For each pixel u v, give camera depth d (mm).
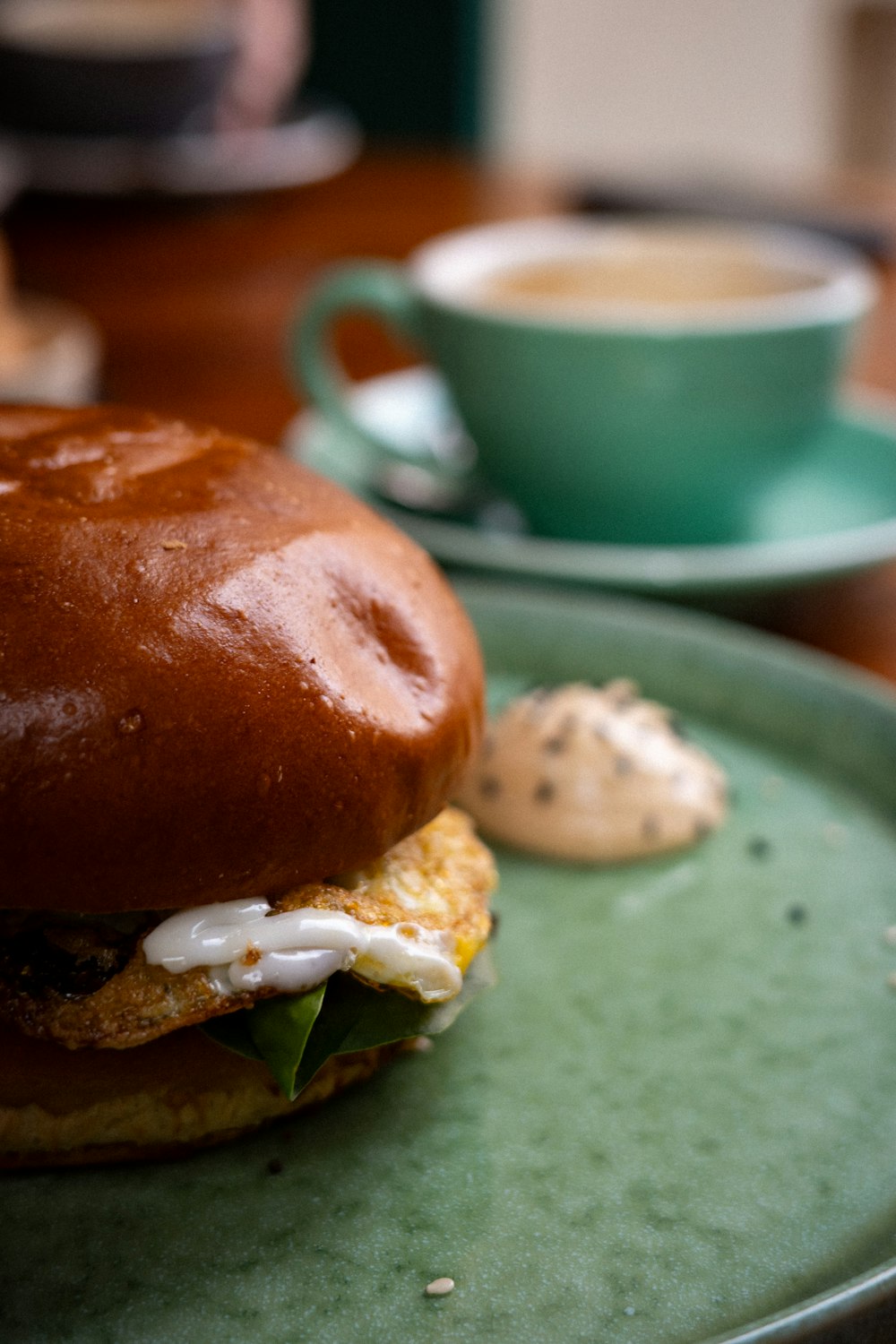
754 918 307
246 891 252
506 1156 263
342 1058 267
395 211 737
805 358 398
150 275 633
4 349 463
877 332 578
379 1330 238
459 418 424
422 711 265
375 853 260
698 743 348
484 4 1075
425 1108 270
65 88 685
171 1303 240
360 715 257
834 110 1505
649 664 357
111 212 708
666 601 379
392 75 1088
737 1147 264
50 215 719
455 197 763
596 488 412
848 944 301
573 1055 280
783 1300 242
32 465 263
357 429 432
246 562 257
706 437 400
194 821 247
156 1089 255
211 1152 261
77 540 251
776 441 408
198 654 248
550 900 311
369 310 430
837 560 369
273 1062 252
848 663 373
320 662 256
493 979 273
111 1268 244
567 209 737
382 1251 248
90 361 497
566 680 362
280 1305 241
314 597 261
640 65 1379
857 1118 269
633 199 681
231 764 248
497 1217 253
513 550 377
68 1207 252
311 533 267
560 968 296
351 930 254
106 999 249
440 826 282
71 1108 253
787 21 1438
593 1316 240
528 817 320
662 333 387
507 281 446
